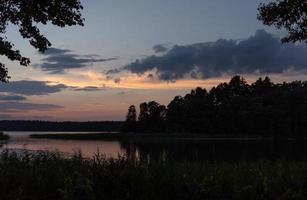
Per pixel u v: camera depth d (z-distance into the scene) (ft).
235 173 32.09
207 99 500.33
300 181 30.42
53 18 44.80
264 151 178.81
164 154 35.88
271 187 29.40
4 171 30.99
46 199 28.40
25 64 49.08
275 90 513.86
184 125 486.79
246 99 487.61
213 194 28.73
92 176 29.43
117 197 28.50
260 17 39.70
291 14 38.32
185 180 29.55
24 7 43.86
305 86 497.05
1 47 47.29
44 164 33.22
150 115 506.07
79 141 353.10
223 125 473.67
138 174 29.66
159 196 28.55
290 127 461.78
